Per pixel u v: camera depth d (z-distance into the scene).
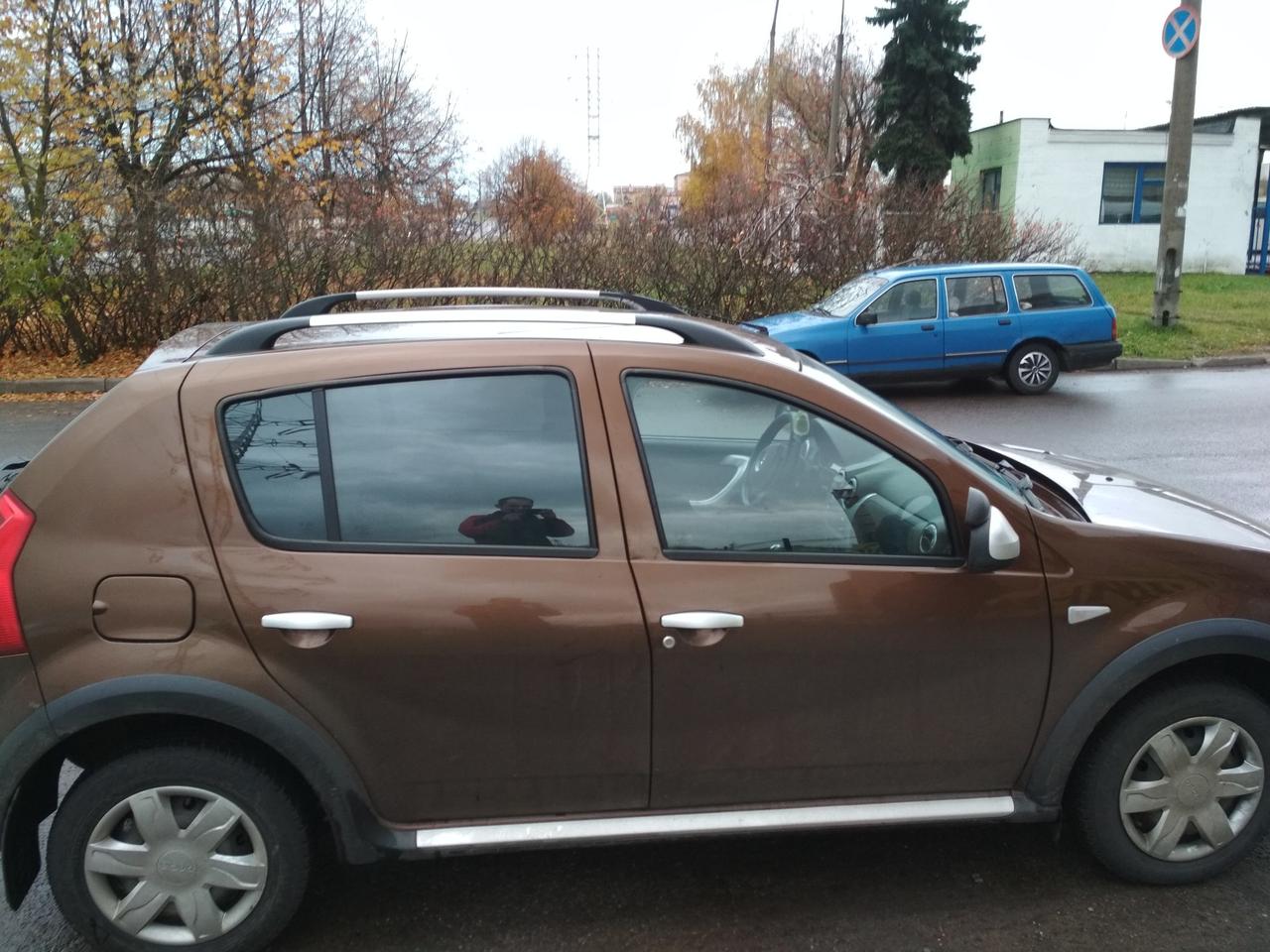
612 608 2.51
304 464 2.52
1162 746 2.82
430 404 2.59
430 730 2.51
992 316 12.28
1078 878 2.97
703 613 2.52
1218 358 14.70
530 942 2.71
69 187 14.22
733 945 2.69
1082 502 3.13
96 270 14.23
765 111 37.19
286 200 15.26
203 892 2.52
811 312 12.83
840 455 2.72
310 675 2.43
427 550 2.50
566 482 2.58
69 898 2.49
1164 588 2.75
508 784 2.58
